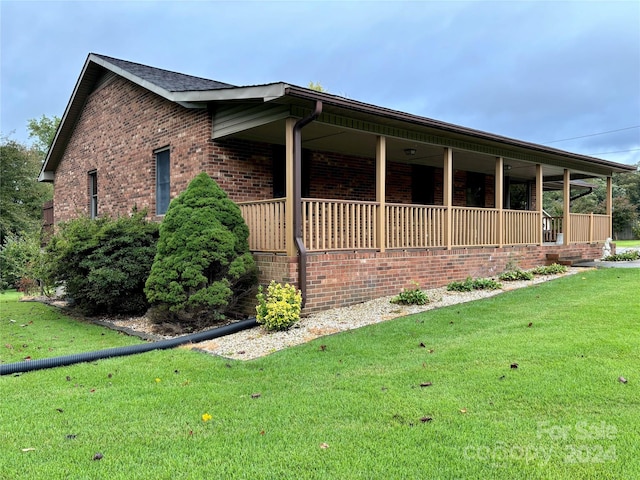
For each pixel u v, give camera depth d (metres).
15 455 2.99
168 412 3.65
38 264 10.60
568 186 13.20
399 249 8.66
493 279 10.16
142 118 10.71
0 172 24.62
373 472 2.70
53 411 3.71
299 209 7.12
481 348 4.95
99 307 8.70
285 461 2.85
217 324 7.11
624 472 2.62
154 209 10.30
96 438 3.23
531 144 10.72
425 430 3.18
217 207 7.23
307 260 7.25
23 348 6.02
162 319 7.15
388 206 8.61
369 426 3.28
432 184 13.80
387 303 7.82
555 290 8.34
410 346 5.23
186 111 9.18
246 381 4.34
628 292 7.76
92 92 13.09
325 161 10.89
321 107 6.70
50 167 15.64
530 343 5.02
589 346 4.80
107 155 12.27
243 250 7.39
